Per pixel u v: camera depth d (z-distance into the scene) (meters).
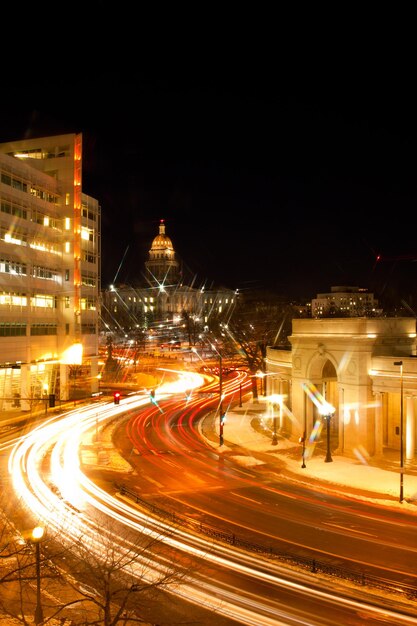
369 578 21.44
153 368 109.88
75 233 74.75
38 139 76.06
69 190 74.69
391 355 43.75
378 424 42.53
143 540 25.23
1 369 62.38
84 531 26.41
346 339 43.53
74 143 74.56
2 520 27.64
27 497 31.94
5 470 38.25
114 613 18.72
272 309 109.06
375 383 42.47
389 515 29.86
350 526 28.11
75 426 55.50
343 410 43.66
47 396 66.56
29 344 67.31
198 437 50.84
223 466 40.47
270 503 31.84
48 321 72.12
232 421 58.12
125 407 67.81
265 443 47.66
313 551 24.88
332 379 49.09
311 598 20.23
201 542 25.42
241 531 27.30
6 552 23.38
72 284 74.38
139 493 33.53
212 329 134.25
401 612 19.25
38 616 17.30
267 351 58.88
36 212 69.31
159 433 52.62
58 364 73.75
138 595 20.09
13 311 64.19
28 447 46.00
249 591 20.70
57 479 36.12
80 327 75.19
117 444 47.81
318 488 34.88
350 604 19.80
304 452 39.56
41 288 70.38
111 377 96.25
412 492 33.69
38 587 17.45
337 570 22.30
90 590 20.53
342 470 38.69
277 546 25.42
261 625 18.22
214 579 21.66
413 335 45.47
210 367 109.44
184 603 19.73
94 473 37.88
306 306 165.62
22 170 65.88
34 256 68.50
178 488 34.75
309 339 46.62
